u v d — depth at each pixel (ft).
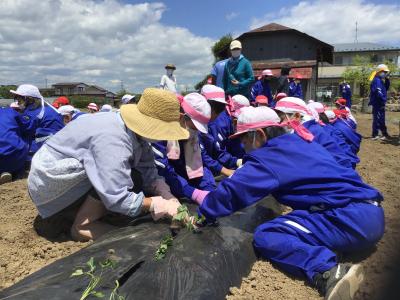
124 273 8.96
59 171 11.73
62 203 12.48
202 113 13.99
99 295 8.05
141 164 12.94
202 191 13.75
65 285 8.45
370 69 127.85
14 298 7.93
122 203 11.18
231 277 10.16
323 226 10.78
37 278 9.04
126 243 10.55
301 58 92.17
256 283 10.35
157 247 10.37
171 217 12.48
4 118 22.58
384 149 35.86
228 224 12.28
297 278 10.62
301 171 10.79
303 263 10.35
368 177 23.49
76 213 13.30
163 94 11.30
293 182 10.80
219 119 18.29
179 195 14.03
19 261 11.69
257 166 10.82
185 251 10.23
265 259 11.41
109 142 11.19
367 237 10.82
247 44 94.73
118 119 11.59
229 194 10.80
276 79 39.47
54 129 25.26
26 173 24.18
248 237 11.94
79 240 12.69
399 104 106.63
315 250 10.34
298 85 48.37
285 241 10.78
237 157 19.48
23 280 9.14
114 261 9.45
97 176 11.30
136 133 11.21
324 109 22.53
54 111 25.53
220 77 29.45
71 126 12.12
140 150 12.08
